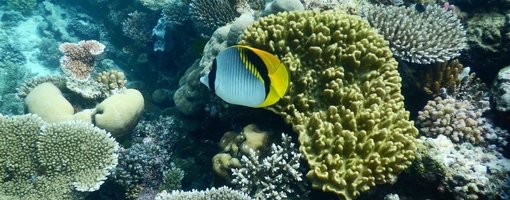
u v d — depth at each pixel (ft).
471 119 5.27
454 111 5.36
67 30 12.85
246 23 5.63
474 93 5.76
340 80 4.80
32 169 5.45
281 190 4.72
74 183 5.27
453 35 5.81
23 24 12.82
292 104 4.80
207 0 7.00
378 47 5.04
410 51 5.57
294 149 4.75
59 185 5.33
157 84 9.90
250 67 2.74
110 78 6.89
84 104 6.80
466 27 6.24
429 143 4.85
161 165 6.12
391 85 4.91
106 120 5.95
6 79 10.46
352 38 4.98
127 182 5.83
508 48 5.79
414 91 5.86
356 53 4.87
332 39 4.99
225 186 4.76
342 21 5.00
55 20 12.85
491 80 6.01
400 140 4.58
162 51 9.02
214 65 2.89
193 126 6.28
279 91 2.64
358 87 4.87
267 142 4.91
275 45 4.95
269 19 5.13
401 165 4.50
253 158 4.72
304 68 4.92
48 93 6.28
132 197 5.89
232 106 5.25
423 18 6.11
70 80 6.70
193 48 7.63
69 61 6.84
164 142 6.64
